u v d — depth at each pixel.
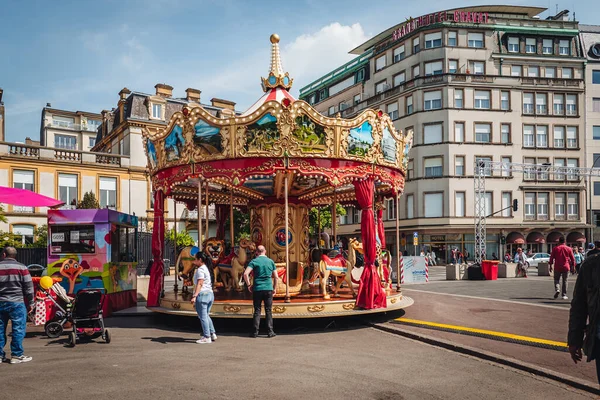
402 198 45.22
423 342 9.12
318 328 10.67
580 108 45.38
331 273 11.93
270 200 14.05
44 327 10.88
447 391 6.13
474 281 23.45
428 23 45.00
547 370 6.87
